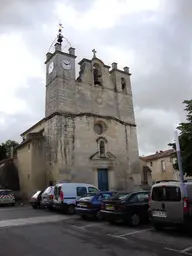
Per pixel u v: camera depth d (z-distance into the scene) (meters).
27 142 29.39
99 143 28.69
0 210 19.66
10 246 8.15
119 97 32.31
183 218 9.41
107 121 30.00
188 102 17.77
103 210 12.39
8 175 32.03
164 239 8.96
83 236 9.61
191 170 17.31
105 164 28.34
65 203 16.70
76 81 29.14
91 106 29.47
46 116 28.81
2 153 43.59
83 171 26.67
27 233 10.29
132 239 9.02
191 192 9.75
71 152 26.48
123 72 33.88
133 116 32.81
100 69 32.00
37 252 7.41
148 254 7.10
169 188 10.11
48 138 27.69
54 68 28.75
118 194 13.39
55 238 9.29
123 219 11.49
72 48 29.97
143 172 33.03
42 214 16.86
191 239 8.93
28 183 28.09
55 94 27.70
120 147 30.23
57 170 25.44
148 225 11.91
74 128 27.36
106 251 7.47
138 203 12.09
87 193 16.58
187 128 17.14
